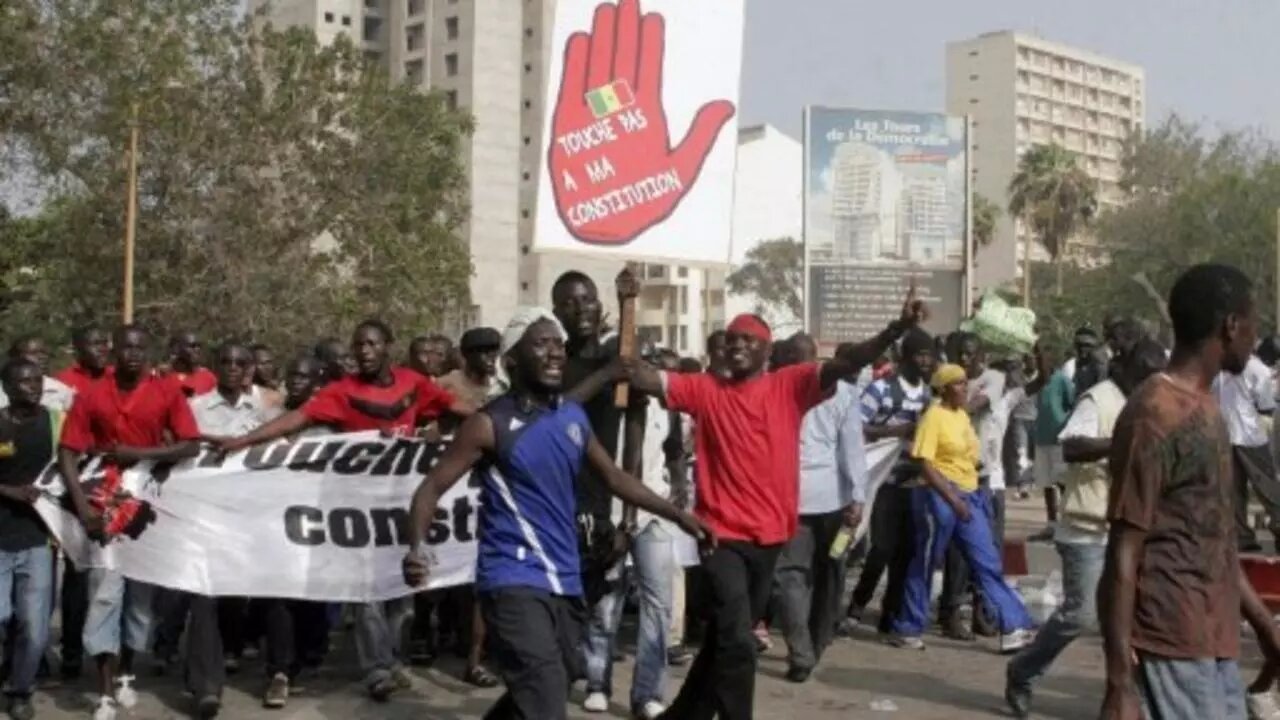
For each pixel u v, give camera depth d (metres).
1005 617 9.73
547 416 5.60
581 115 7.88
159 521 7.79
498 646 5.44
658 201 7.99
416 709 8.05
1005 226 125.38
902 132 23.20
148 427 7.76
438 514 8.21
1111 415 7.22
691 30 8.08
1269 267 49.12
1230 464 4.24
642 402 6.87
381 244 34.53
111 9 30.12
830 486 9.02
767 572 6.66
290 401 9.50
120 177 31.30
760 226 100.31
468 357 8.94
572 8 7.86
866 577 10.53
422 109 36.59
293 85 33.28
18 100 29.33
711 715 6.60
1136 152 64.56
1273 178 51.22
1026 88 144.00
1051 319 57.69
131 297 29.09
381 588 8.12
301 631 8.48
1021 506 21.81
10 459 7.54
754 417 6.59
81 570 7.93
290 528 7.99
